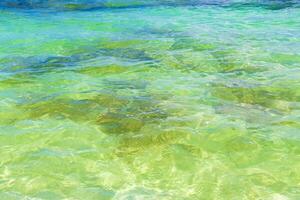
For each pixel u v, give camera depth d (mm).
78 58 12062
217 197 5547
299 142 6992
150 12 19031
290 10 18625
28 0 21984
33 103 8688
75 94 9188
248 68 10789
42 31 15453
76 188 5770
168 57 11898
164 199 5496
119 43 13609
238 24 15969
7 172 6148
